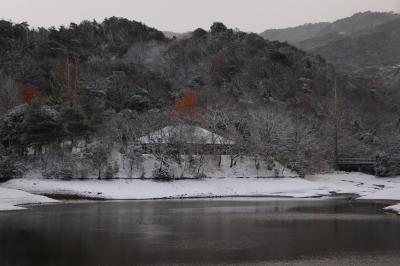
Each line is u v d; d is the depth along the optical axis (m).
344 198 68.62
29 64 127.06
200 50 194.00
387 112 177.38
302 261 27.14
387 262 26.92
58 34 168.50
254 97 150.62
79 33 191.88
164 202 61.72
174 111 92.81
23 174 71.81
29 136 73.06
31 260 27.31
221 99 130.50
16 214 47.31
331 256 28.39
